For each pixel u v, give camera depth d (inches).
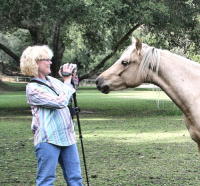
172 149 422.0
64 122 197.5
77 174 199.8
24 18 818.8
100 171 322.0
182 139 494.3
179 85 209.9
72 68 202.8
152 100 1295.5
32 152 419.5
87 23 797.2
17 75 2503.7
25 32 1151.0
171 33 959.0
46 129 193.8
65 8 730.8
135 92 1945.1
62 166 201.5
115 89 213.6
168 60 211.5
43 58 198.2
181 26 873.5
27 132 585.9
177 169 326.0
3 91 1987.0
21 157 390.9
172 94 211.8
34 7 748.6
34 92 194.5
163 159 368.2
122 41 884.0
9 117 816.3
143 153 399.2
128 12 789.2
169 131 571.5
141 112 896.9
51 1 737.0
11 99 1381.6
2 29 925.2
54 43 914.1
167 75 210.8
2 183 287.6
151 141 479.5
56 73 930.7
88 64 1867.6
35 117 196.4
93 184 281.1
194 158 372.2
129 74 211.9
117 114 853.2
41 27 906.1
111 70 213.8
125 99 1360.7
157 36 969.5
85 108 998.4
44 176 194.2
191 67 212.5
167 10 802.8
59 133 195.6
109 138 507.5
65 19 774.5
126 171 320.5
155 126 633.0
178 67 211.5
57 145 194.9
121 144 459.2
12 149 438.9
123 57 212.8
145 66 210.5
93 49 1090.1
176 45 951.0
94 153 403.2
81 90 2063.2
